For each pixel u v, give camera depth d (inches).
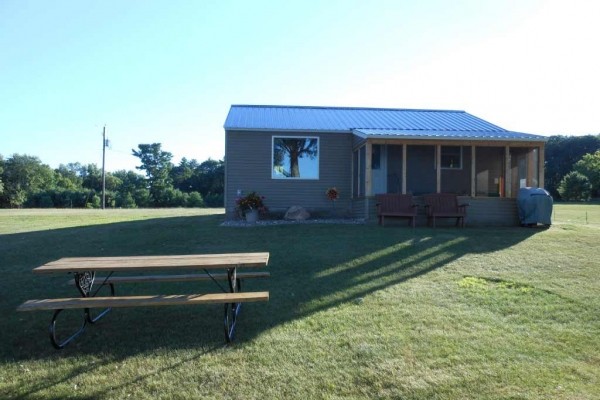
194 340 153.5
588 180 1969.7
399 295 203.0
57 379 126.6
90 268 153.7
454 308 184.5
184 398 115.7
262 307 188.5
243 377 126.1
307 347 145.4
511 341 149.4
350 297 201.3
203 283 230.4
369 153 490.9
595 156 2315.5
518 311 180.7
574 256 288.2
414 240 344.8
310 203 581.9
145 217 721.0
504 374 125.7
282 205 577.9
